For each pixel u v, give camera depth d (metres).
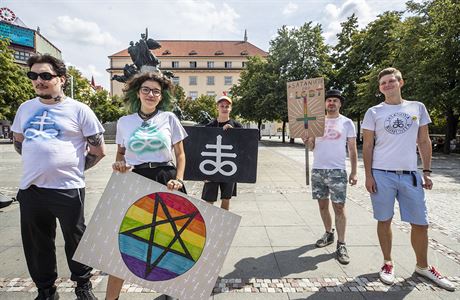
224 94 3.78
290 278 2.86
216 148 3.34
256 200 5.98
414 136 2.81
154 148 2.27
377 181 2.88
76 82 35.09
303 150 20.39
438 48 17.61
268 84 29.31
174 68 66.88
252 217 4.84
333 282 2.79
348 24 29.98
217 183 3.53
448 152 19.14
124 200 2.19
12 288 2.66
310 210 5.26
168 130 2.37
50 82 2.21
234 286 2.71
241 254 3.40
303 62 28.94
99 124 2.46
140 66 9.72
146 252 2.18
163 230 2.19
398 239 3.86
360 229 4.28
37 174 2.18
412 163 2.82
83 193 2.39
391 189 2.83
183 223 2.20
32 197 2.22
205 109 45.78
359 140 29.69
